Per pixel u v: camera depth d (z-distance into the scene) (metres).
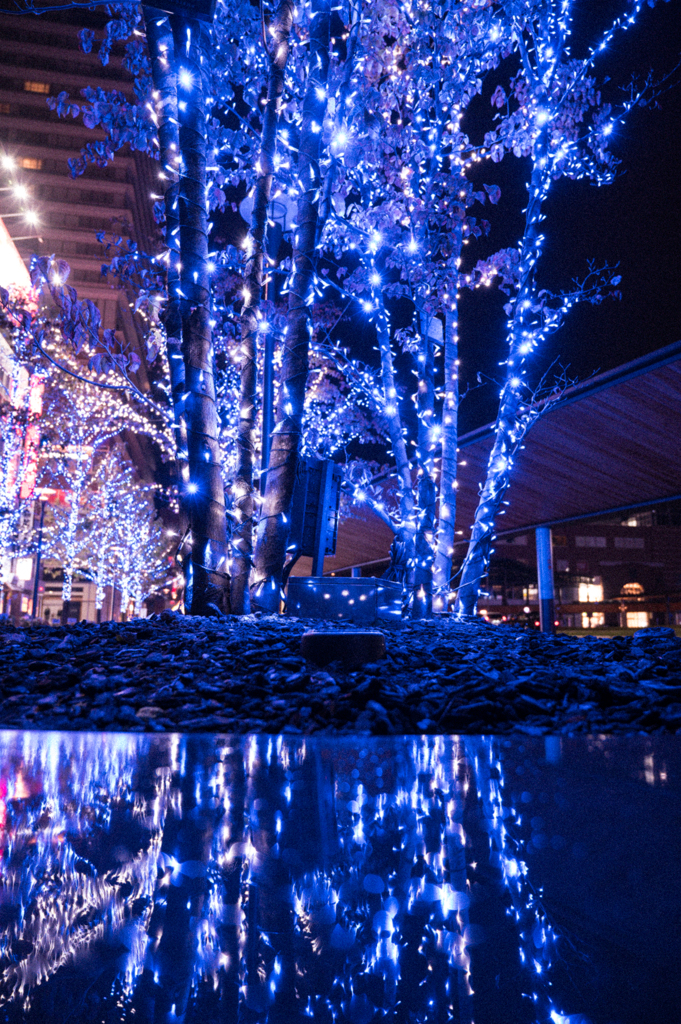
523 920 0.96
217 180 9.30
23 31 63.72
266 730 3.35
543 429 17.36
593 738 2.93
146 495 48.66
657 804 1.68
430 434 10.00
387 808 1.65
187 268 7.05
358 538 33.31
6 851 1.30
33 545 31.12
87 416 34.12
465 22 8.48
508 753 2.49
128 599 42.75
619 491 19.05
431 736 3.04
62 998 0.73
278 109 7.93
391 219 9.88
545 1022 0.67
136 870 1.19
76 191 61.91
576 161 9.82
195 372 7.06
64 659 5.18
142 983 0.76
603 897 1.05
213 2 5.24
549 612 22.47
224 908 1.00
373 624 8.23
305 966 0.82
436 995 0.73
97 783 1.96
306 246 7.66
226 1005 0.71
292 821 1.53
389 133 8.83
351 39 8.72
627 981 0.77
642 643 6.61
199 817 1.57
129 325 63.12
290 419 7.66
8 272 43.28
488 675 4.34
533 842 1.35
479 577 10.20
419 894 1.07
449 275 9.23
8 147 61.56
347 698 3.65
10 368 32.25
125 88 64.62
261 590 7.60
